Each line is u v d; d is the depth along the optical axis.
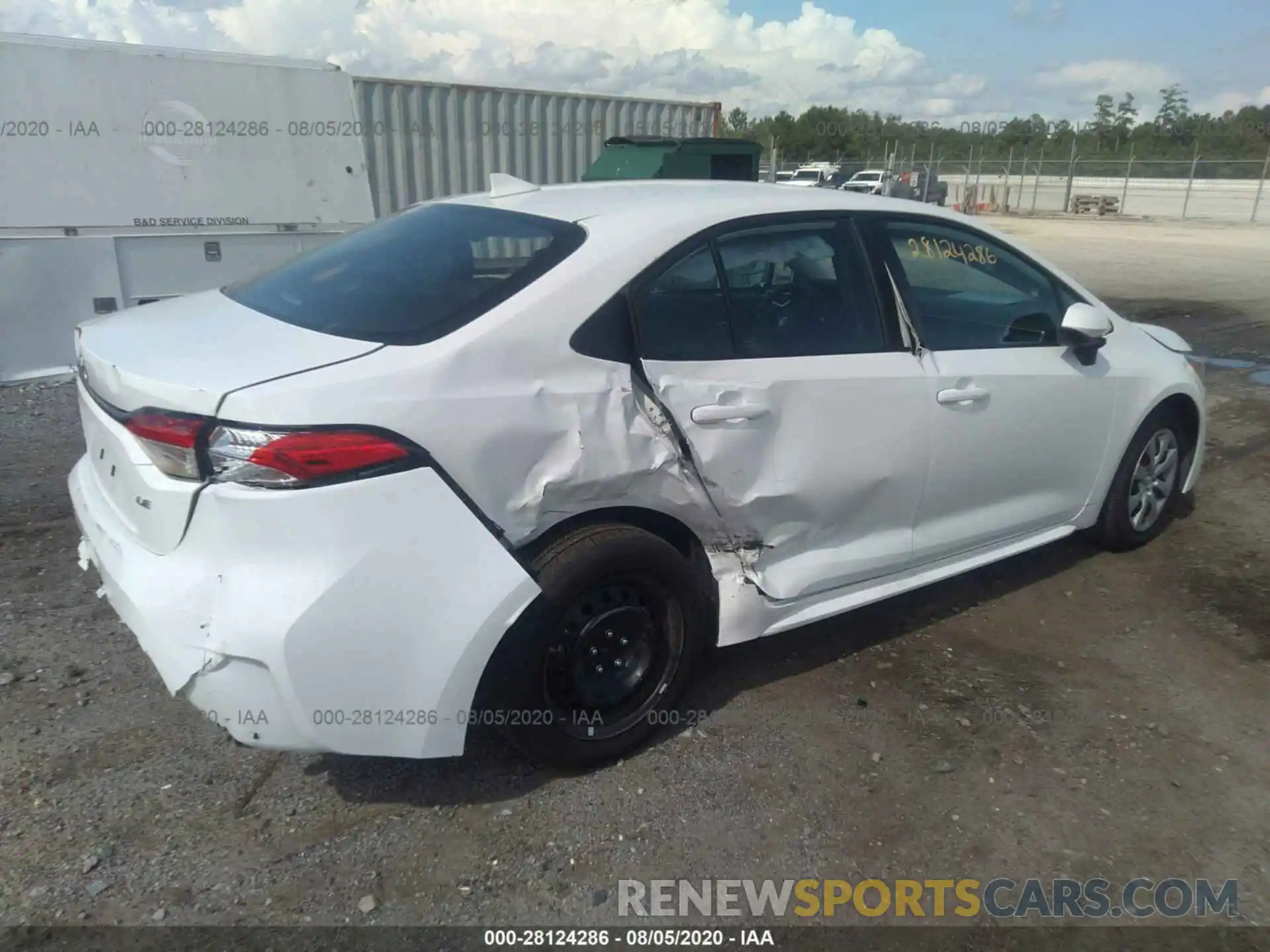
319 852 2.70
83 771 3.00
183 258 8.92
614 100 12.97
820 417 3.30
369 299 2.91
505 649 2.75
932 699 3.53
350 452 2.43
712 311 3.15
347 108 9.76
